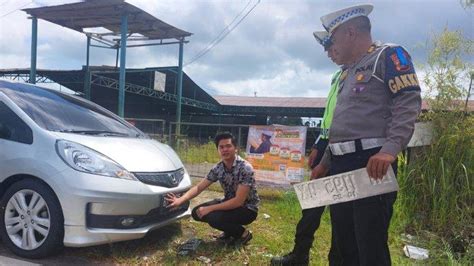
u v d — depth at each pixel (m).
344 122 2.47
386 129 2.38
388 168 2.17
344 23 2.46
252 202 4.15
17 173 3.61
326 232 4.71
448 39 5.29
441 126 5.15
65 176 3.43
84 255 3.66
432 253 4.05
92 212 3.41
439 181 4.95
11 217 3.65
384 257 2.38
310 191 2.52
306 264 3.63
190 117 28.38
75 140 3.69
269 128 6.84
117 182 3.49
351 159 2.44
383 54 2.36
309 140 7.55
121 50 13.99
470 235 4.51
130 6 13.62
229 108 26.14
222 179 4.18
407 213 5.00
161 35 16.66
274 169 6.74
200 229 4.64
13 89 4.25
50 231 3.45
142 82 23.17
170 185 3.99
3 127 3.83
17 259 3.51
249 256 3.85
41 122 3.88
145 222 3.75
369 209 2.35
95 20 14.90
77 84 22.06
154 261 3.67
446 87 5.26
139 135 4.88
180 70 17.81
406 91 2.24
